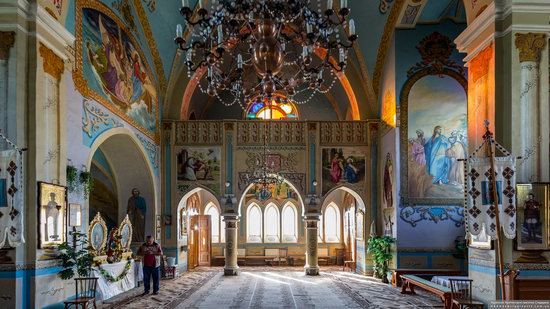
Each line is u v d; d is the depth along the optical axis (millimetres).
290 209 26266
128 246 15508
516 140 9102
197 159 20359
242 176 20422
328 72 24188
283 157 20469
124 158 17641
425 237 16984
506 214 8883
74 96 11594
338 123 20547
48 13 9734
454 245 16906
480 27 9984
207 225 24906
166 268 19078
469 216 9109
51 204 9688
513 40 9172
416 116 17328
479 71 10070
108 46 14117
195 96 25062
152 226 18594
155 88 19344
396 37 17500
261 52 9172
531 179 9086
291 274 20547
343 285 16906
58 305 9906
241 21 10508
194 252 23891
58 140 10211
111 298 13242
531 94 9117
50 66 9930
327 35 9844
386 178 18828
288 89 10258
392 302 13227
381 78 19625
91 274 12039
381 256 17609
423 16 17078
